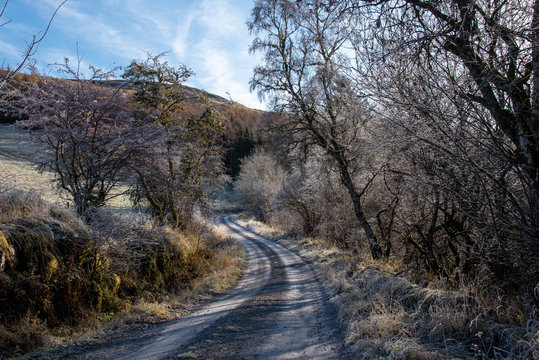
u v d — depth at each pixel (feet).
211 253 55.31
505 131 12.86
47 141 26.53
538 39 11.40
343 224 65.00
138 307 24.94
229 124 63.62
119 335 19.52
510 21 12.46
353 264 37.45
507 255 14.05
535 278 14.28
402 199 32.83
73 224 23.70
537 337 10.55
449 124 14.07
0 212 20.12
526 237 13.06
